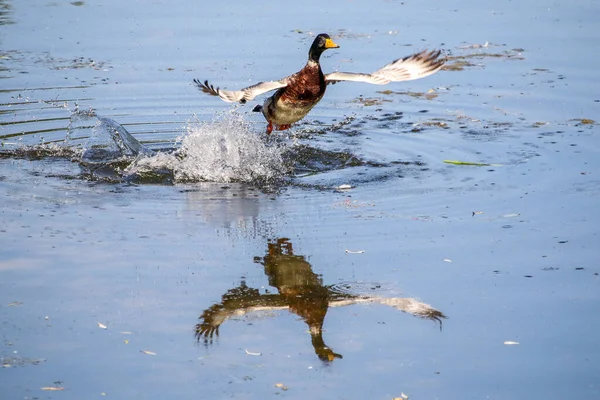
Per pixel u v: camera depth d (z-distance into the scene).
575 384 8.15
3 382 8.20
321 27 21.70
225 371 8.44
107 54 20.11
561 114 16.44
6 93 17.73
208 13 23.27
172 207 12.59
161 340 8.98
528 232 11.45
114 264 10.65
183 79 18.55
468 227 11.65
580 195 12.66
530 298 9.73
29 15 23.20
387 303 9.73
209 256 10.90
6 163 14.42
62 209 12.43
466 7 23.72
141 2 24.58
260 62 19.06
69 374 8.36
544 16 22.61
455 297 9.80
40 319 9.35
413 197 12.86
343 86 19.27
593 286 9.96
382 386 8.16
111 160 14.58
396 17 22.67
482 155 14.60
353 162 14.56
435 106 17.41
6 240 11.23
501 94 17.61
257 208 12.55
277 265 10.63
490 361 8.55
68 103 17.34
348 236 11.45
